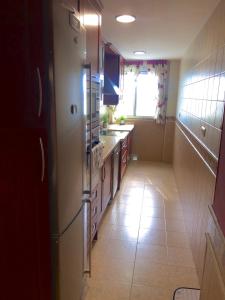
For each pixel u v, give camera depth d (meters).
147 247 2.53
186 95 3.71
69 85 1.36
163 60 5.32
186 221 2.96
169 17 2.44
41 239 1.32
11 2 1.11
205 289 1.49
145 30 2.93
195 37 3.10
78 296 1.76
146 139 5.78
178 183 4.11
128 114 5.82
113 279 2.08
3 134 1.22
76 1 1.58
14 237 1.33
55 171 1.25
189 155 3.06
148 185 4.28
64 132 1.31
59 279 1.39
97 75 2.29
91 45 2.01
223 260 1.18
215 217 1.43
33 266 1.37
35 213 1.29
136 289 1.98
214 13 2.14
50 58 1.14
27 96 1.18
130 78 5.61
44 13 1.11
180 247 2.55
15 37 1.14
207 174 2.01
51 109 1.19
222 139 1.42
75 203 1.57
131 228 2.88
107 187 3.11
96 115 2.29
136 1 2.07
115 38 3.36
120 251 2.45
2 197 1.29
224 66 1.71
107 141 3.55
